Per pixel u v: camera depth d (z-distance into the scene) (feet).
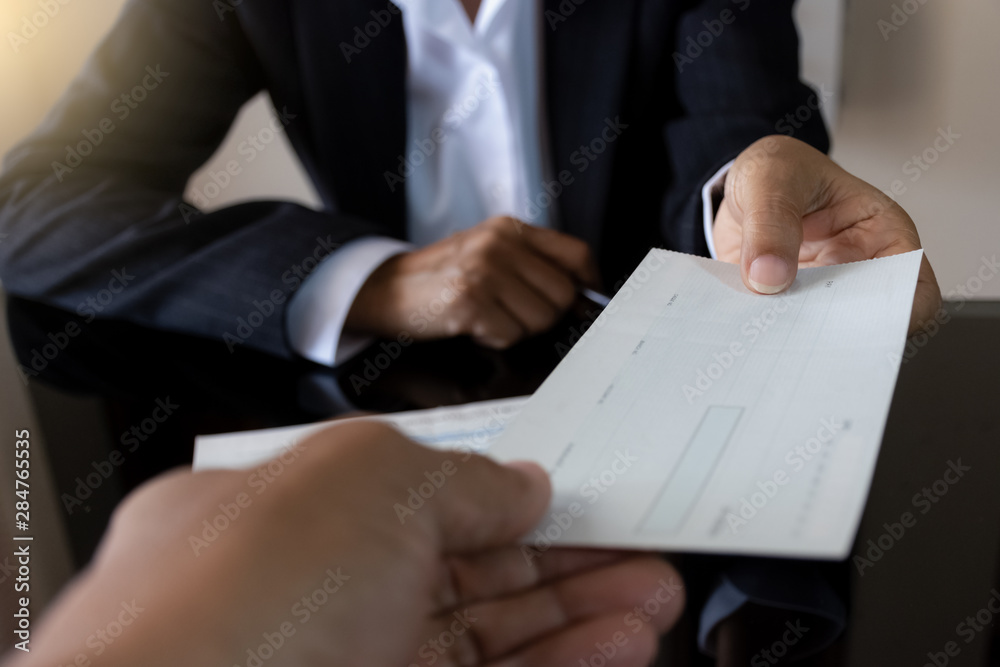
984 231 4.06
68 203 2.27
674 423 1.06
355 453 0.74
